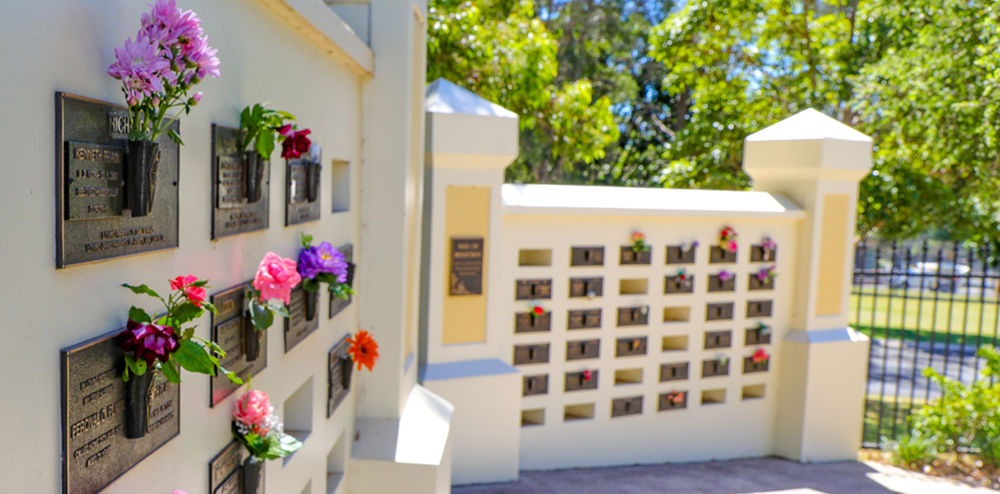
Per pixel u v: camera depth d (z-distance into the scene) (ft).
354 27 13.89
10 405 4.40
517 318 20.02
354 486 13.71
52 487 4.85
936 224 36.19
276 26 8.90
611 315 21.27
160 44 5.45
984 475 22.18
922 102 30.09
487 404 18.78
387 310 14.51
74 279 5.05
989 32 26.68
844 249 23.84
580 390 21.09
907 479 21.79
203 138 6.95
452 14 28.48
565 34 59.57
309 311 10.18
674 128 63.57
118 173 5.46
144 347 5.34
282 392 9.55
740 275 22.97
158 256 6.19
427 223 18.19
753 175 24.97
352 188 13.58
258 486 8.23
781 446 23.89
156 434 6.12
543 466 20.75
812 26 39.04
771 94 39.88
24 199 4.49
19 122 4.42
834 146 22.61
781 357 23.84
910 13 33.73
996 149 28.99
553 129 35.94
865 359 23.94
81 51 5.07
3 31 4.25
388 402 14.73
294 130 8.30
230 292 7.60
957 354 49.39
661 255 21.77
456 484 18.58
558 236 20.35
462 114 17.92
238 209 7.84
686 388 22.63
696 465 22.47
